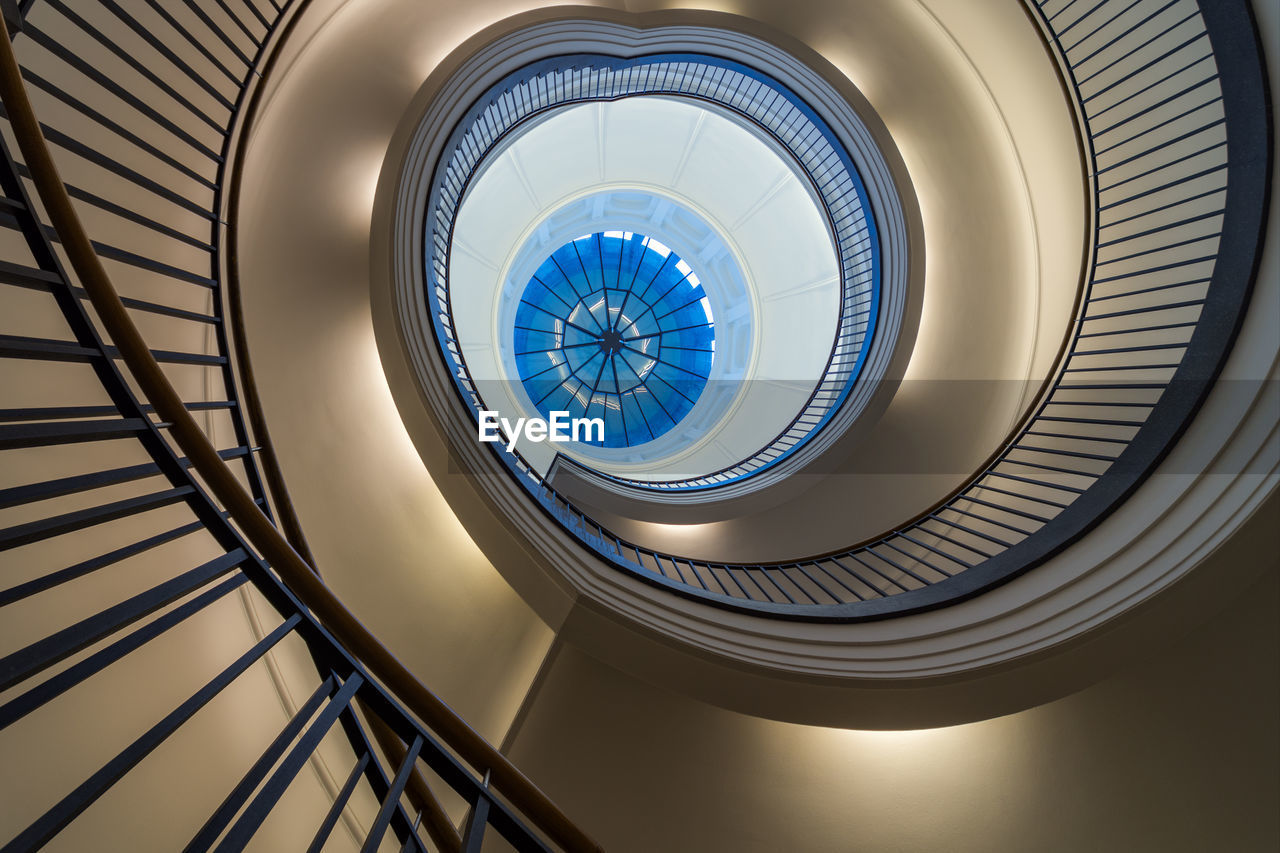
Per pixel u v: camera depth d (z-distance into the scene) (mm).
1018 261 5250
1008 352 5379
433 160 4594
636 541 6578
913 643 3400
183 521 3189
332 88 4188
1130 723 3186
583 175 12062
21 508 2594
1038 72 4688
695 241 13039
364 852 1387
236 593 3457
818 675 3271
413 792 2422
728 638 3598
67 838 2570
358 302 4262
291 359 4359
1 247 2576
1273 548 2678
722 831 3570
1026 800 3311
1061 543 3428
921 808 3402
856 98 5578
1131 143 4340
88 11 2938
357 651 1964
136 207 3229
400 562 4531
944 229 5645
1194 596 2799
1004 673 3053
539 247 12797
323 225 4277
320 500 4453
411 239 4406
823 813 3490
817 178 6973
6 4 1892
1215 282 3219
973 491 5184
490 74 4812
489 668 4273
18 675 1008
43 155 1894
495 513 4023
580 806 3658
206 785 3047
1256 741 3082
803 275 11711
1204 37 3824
